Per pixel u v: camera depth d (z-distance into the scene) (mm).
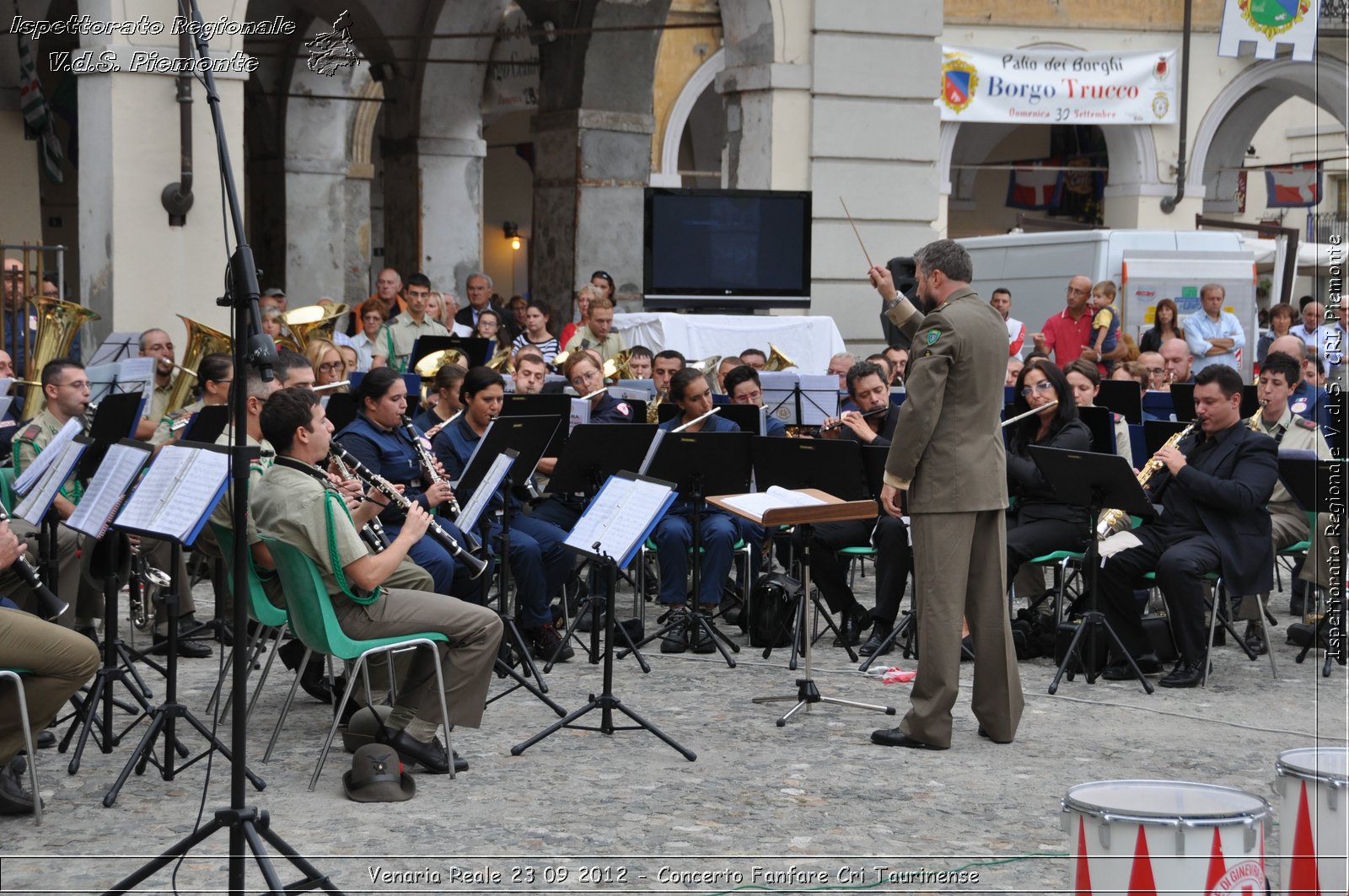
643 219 12250
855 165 12734
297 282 19000
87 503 5180
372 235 26688
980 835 4641
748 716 6113
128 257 10250
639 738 5746
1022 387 7375
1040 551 7074
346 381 8703
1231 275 14125
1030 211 27578
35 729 4789
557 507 7945
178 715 5133
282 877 4191
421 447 6574
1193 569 6758
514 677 6117
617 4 15039
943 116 21578
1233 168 24000
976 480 5516
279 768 5297
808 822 4750
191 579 8195
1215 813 3363
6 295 11242
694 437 7105
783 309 12789
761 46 12539
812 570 7551
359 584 4941
